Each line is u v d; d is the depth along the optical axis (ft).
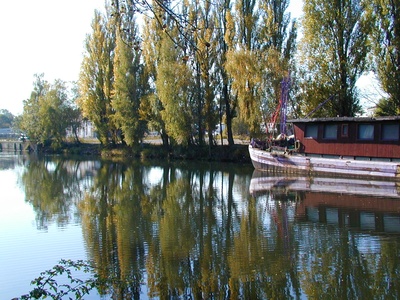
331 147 92.38
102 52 175.42
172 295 29.73
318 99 103.50
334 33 100.73
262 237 44.29
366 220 51.24
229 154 137.08
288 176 96.02
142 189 82.02
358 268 34.50
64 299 29.35
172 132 138.92
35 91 234.99
